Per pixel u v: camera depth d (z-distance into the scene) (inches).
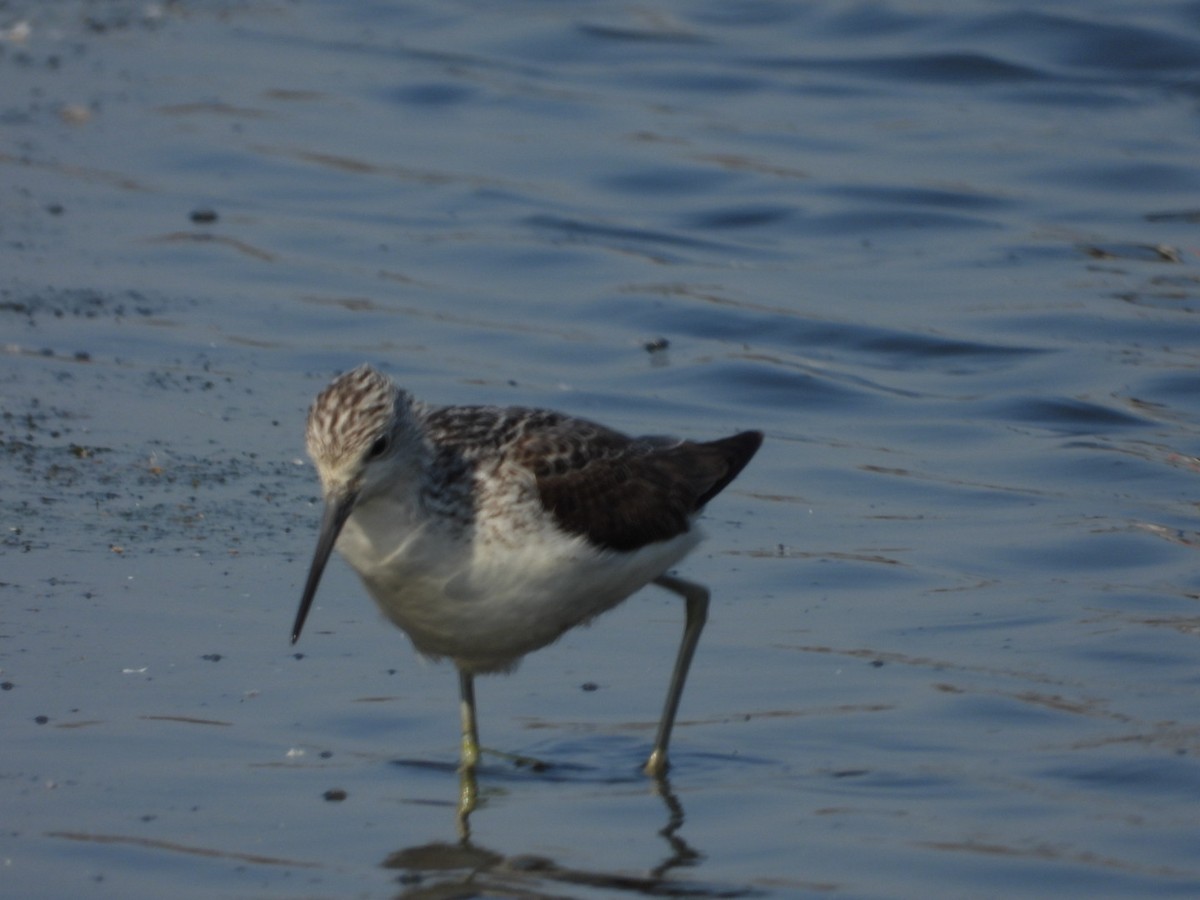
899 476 565.9
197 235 753.0
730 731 404.8
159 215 773.3
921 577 490.0
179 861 335.9
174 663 422.0
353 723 403.2
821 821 358.6
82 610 444.1
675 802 369.7
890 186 842.8
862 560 501.7
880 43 1050.1
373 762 386.3
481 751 395.2
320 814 359.3
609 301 709.9
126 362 621.6
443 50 1034.1
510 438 383.9
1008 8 1071.0
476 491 371.6
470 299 708.7
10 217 754.2
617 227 792.9
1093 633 450.6
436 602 373.4
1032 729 399.2
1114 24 1044.5
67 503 507.5
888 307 710.5
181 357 629.9
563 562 377.7
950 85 991.0
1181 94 975.6
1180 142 905.5
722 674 435.5
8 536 483.2
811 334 684.1
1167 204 831.1
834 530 524.4
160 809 356.2
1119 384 640.4
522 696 427.2
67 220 756.6
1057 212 818.8
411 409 368.2
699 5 1123.9
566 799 370.6
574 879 334.3
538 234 778.2
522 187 834.2
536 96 961.5
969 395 634.8
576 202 821.2
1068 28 1043.9
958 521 531.2
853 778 378.9
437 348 656.4
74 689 405.7
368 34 1061.1
